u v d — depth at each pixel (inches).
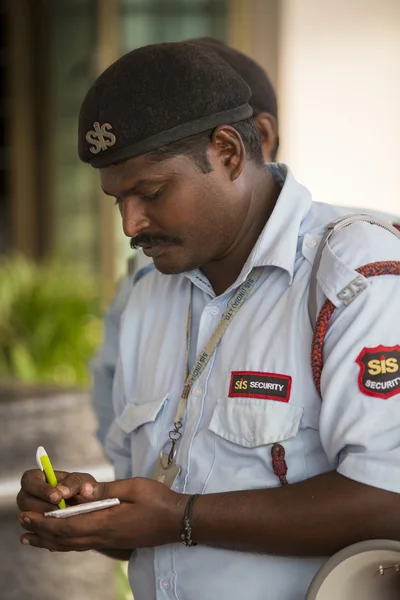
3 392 191.5
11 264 404.2
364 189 381.1
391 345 86.7
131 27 416.2
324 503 85.7
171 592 95.1
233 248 97.5
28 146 446.6
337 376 86.8
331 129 378.0
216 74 91.6
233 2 385.4
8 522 151.5
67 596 155.1
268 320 93.6
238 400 92.2
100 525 89.2
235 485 91.6
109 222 436.1
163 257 94.4
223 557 92.6
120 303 137.1
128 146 88.7
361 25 373.4
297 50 375.6
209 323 99.0
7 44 439.5
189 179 90.7
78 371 343.9
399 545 82.7
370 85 376.8
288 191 96.9
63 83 436.5
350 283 88.4
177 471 95.3
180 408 97.5
